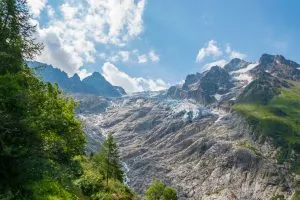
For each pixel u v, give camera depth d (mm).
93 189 44250
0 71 25859
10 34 27734
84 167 57812
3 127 21109
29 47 29781
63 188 30703
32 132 23062
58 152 40375
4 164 21562
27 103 23719
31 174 23406
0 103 22047
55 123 35188
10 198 20984
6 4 27781
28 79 31219
